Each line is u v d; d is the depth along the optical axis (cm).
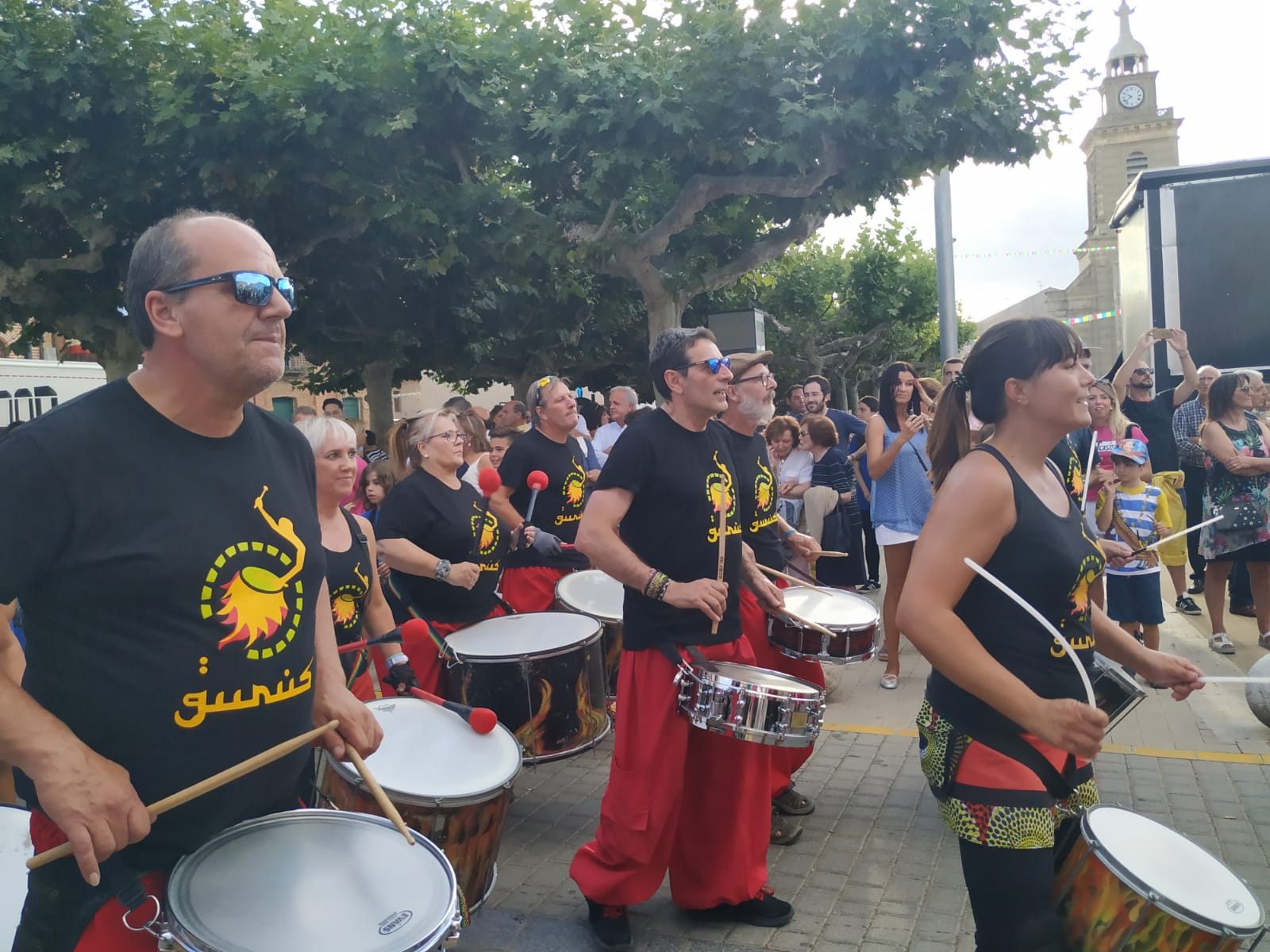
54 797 162
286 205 1208
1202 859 219
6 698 162
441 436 450
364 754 218
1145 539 600
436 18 1070
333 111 1062
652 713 320
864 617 413
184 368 181
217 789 188
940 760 226
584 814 445
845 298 2873
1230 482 649
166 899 179
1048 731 204
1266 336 973
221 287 178
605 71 1002
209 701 182
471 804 273
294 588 195
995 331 229
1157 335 823
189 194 1154
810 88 1006
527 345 1869
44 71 1044
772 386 419
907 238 2811
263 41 1075
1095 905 209
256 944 164
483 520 456
